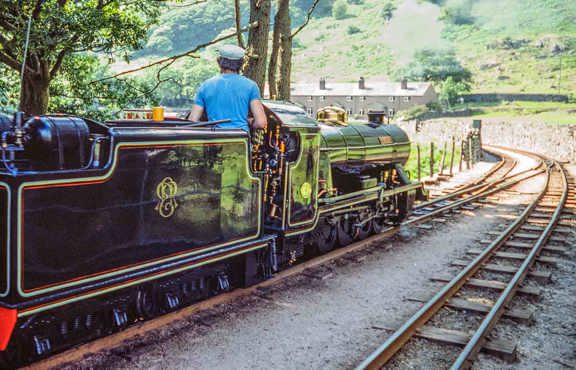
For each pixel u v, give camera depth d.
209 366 4.62
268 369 4.64
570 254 8.84
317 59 182.62
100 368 4.41
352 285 6.99
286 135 6.52
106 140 4.21
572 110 93.25
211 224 5.26
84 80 14.41
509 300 6.48
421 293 6.77
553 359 5.05
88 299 4.19
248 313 5.81
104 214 4.17
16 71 12.55
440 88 122.56
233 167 5.48
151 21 13.12
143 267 4.55
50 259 3.82
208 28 168.75
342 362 4.82
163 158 4.64
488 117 93.19
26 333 4.00
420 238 9.89
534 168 23.94
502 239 9.46
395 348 4.99
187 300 5.45
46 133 3.97
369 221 9.24
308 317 5.82
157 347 4.84
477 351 5.01
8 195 3.57
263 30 11.04
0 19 10.83
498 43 167.00
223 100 5.73
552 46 158.50
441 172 20.75
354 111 99.31
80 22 10.63
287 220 6.43
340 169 8.30
